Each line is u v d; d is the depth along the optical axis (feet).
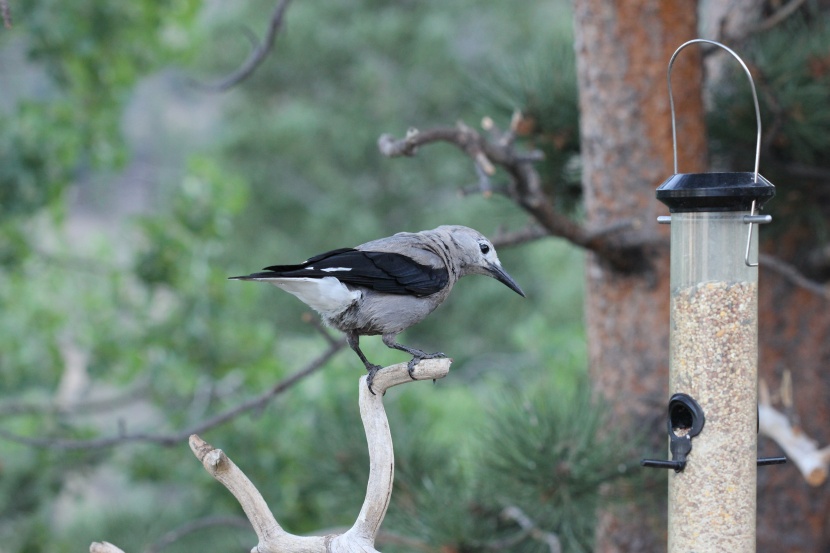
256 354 56.29
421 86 122.52
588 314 35.40
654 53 33.09
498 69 38.45
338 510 35.42
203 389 53.42
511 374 65.41
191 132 145.48
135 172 130.21
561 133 37.01
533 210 30.78
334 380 51.13
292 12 122.62
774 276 39.65
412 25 121.90
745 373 23.58
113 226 103.14
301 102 123.65
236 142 122.62
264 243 121.08
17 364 56.13
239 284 58.18
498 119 37.70
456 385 76.59
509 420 28.50
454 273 27.27
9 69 66.28
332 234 121.08
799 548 39.27
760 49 34.81
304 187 127.65
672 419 24.29
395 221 124.57
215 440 50.96
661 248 33.24
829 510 39.50
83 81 58.70
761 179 23.17
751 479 23.65
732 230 23.56
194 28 64.18
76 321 58.59
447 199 121.19
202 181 57.62
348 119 121.39
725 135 35.53
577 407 28.76
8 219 56.03
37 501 55.16
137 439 35.86
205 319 56.08
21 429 53.67
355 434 33.83
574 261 104.27
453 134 29.86
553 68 37.63
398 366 20.56
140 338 57.16
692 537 23.61
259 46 38.29
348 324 25.16
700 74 33.47
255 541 51.37
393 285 25.04
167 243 56.03
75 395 67.97
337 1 124.57
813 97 32.89
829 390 39.34
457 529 29.71
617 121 33.50
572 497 27.63
